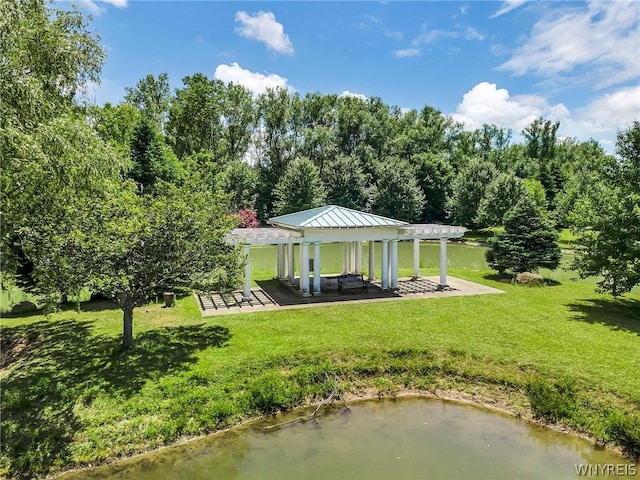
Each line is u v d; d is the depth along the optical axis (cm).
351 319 1590
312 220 1930
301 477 821
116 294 1259
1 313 1716
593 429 948
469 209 5312
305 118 6281
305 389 1127
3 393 1034
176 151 5191
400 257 3562
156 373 1136
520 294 2012
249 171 5281
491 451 903
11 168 955
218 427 994
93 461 870
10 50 1013
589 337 1380
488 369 1191
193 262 1265
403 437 959
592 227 1695
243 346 1309
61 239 1122
